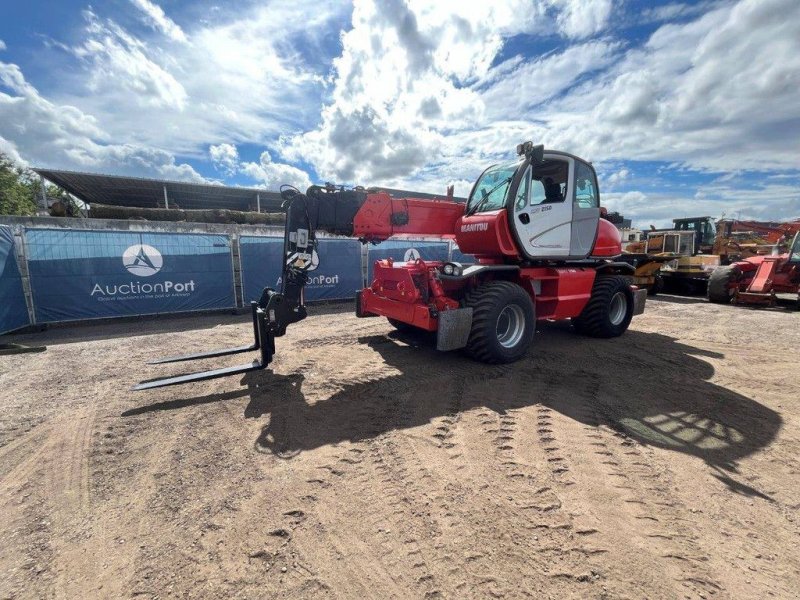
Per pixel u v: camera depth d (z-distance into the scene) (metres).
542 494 2.28
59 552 1.86
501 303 4.59
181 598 1.60
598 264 6.18
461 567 1.75
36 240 6.72
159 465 2.59
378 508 2.14
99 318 7.35
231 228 10.56
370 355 5.10
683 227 16.05
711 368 4.65
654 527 2.02
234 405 3.54
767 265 9.83
